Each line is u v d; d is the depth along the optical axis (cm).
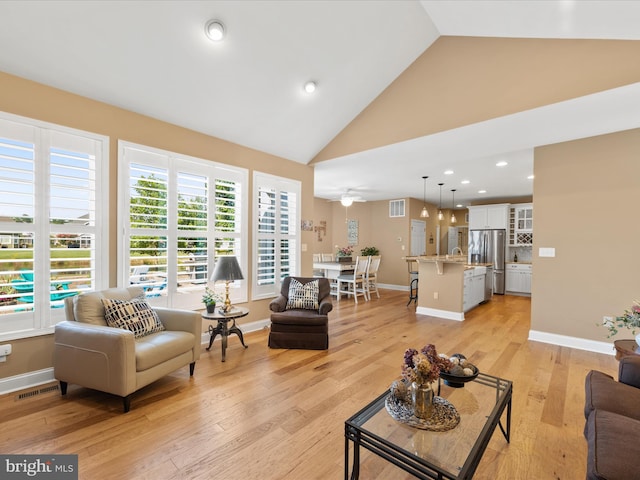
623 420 133
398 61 336
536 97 267
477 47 299
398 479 159
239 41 264
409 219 821
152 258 319
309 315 352
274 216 446
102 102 287
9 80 238
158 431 195
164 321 283
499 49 287
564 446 185
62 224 264
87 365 220
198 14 239
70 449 177
